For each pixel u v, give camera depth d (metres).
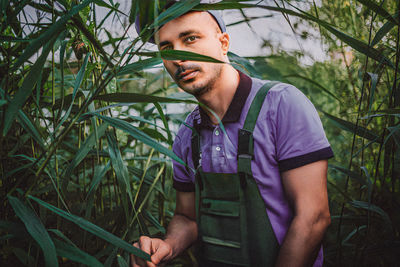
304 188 0.71
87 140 0.62
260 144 0.76
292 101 0.75
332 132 1.14
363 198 1.08
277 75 0.92
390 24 0.71
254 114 0.77
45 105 0.71
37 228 0.43
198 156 0.85
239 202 0.78
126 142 0.81
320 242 0.71
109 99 0.50
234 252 0.80
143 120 0.62
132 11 0.44
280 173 0.77
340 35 0.55
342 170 0.91
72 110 0.71
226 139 0.80
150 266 0.75
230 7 0.47
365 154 1.12
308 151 0.71
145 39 0.44
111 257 0.63
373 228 0.97
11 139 0.76
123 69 0.52
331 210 1.06
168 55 0.44
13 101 0.40
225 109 0.82
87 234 0.73
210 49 0.74
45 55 0.40
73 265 0.67
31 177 0.74
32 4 0.57
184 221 0.97
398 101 0.80
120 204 0.83
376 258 0.95
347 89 1.03
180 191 0.99
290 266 0.67
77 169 0.91
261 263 0.77
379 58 0.66
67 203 0.71
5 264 0.63
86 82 0.82
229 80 0.81
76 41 0.64
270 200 0.77
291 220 0.77
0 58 0.62
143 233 0.82
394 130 0.74
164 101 0.49
